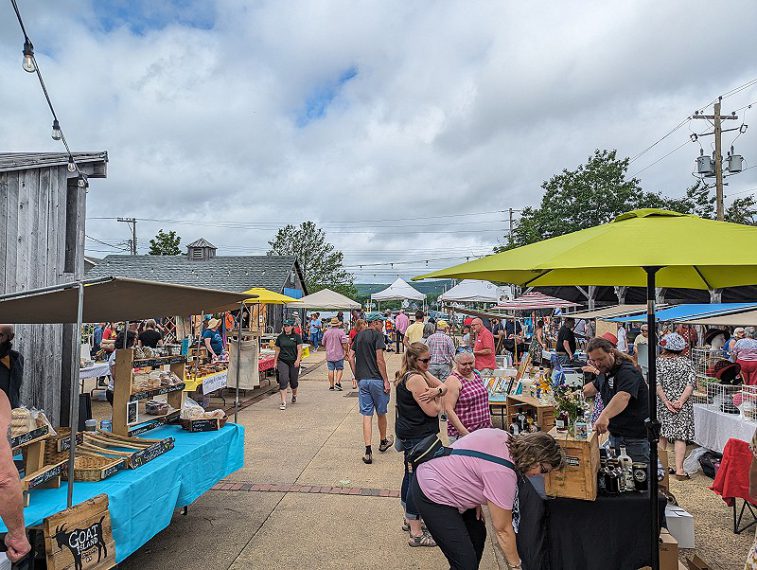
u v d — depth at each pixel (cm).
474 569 333
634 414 407
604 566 348
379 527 485
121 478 358
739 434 588
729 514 529
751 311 796
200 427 497
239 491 576
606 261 250
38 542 283
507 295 2370
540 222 2908
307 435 836
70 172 615
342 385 1416
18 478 261
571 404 371
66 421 612
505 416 906
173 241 4128
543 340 1950
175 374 548
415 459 382
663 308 1083
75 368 311
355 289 5525
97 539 310
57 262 600
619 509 352
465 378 523
